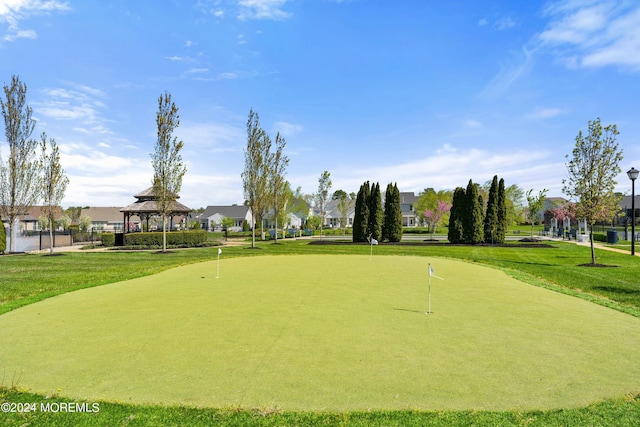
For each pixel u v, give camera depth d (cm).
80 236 3394
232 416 296
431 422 288
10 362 402
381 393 332
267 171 2686
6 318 582
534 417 296
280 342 461
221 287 838
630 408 310
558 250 2114
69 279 1030
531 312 624
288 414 299
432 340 471
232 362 398
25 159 2180
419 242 2825
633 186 1608
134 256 1766
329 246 2411
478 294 773
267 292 776
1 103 2095
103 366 389
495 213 2697
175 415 297
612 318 595
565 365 396
